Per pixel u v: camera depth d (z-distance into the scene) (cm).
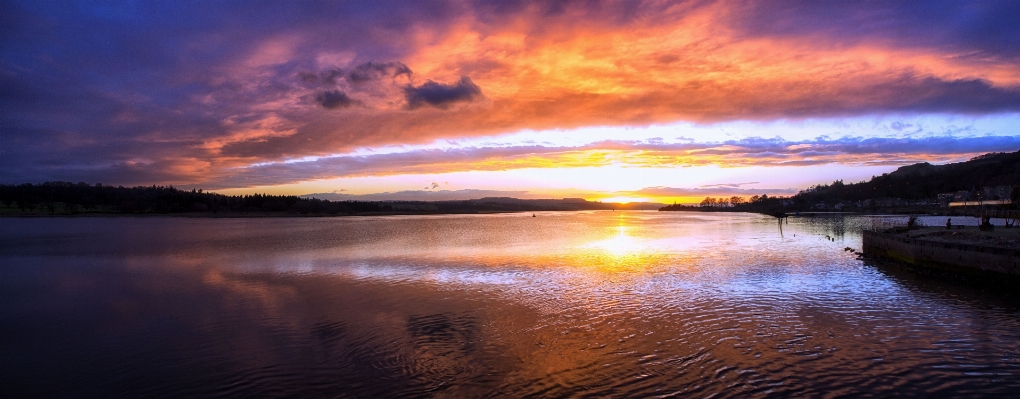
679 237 5497
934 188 18950
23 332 1535
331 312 1748
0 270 2980
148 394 1080
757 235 5709
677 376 1133
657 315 1659
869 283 2223
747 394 1034
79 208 17175
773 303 1819
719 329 1486
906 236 2994
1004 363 1184
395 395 1052
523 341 1398
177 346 1384
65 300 2012
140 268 2992
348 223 11431
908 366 1172
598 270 2717
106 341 1439
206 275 2656
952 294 1955
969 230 3158
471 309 1778
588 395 1044
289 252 3938
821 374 1130
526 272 2656
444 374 1161
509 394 1052
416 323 1595
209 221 12912
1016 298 1862
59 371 1213
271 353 1318
